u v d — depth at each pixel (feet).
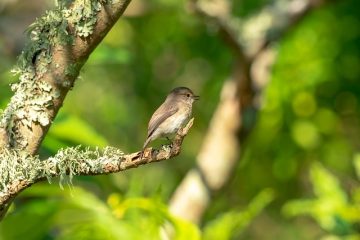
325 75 52.54
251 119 47.29
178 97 29.48
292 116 53.57
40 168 16.71
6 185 16.78
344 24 52.75
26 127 16.84
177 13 56.34
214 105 58.23
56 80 16.83
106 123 59.36
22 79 16.90
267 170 57.47
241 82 46.65
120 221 26.17
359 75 53.47
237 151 47.65
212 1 43.50
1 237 26.84
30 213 26.32
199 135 61.26
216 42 56.08
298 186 58.39
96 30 16.71
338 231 31.76
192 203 47.01
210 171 47.39
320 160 55.52
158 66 60.23
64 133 27.43
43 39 16.89
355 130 56.65
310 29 52.54
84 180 28.22
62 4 16.83
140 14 56.29
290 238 61.36
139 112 60.54
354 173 55.42
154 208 25.57
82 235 26.32
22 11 56.54
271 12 47.47
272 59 47.50
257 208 29.68
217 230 29.07
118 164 16.69
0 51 45.34
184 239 25.79
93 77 59.21
